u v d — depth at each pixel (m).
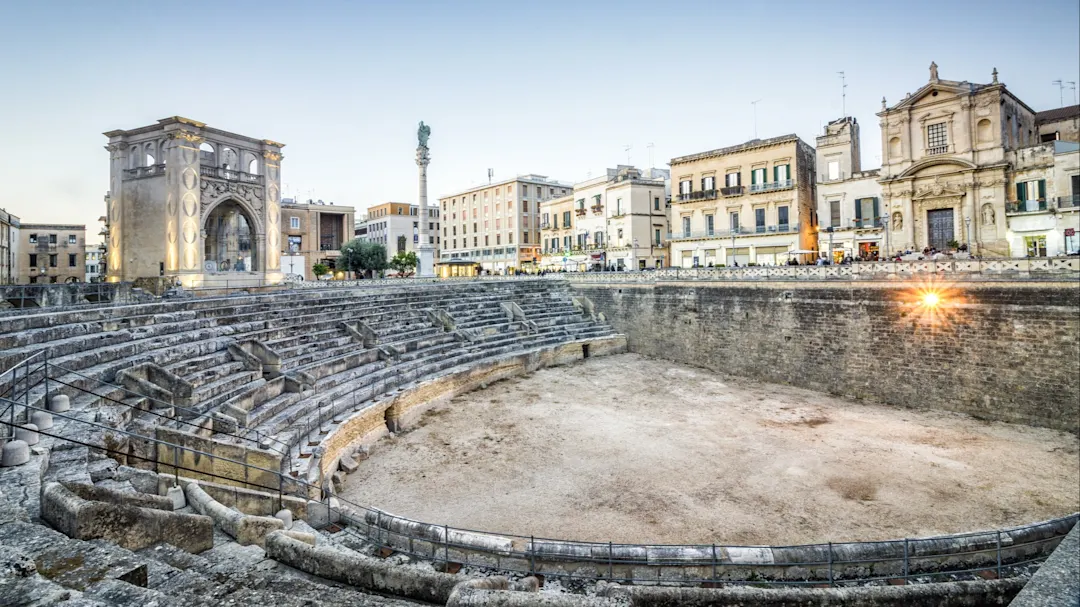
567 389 27.20
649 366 33.72
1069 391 21.03
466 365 26.56
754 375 30.92
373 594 6.71
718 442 19.39
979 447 19.06
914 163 41.09
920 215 41.34
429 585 6.60
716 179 54.28
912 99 41.12
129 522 6.51
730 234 52.69
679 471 16.72
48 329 14.57
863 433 20.61
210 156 43.56
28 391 11.41
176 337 17.64
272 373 18.69
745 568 9.64
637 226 60.56
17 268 68.25
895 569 9.82
